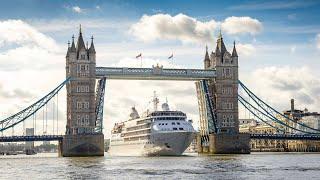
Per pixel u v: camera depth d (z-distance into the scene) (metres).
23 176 97.62
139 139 194.12
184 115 187.25
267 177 90.94
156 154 186.25
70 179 90.62
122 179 90.00
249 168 113.06
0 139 192.38
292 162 138.12
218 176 93.56
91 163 139.50
